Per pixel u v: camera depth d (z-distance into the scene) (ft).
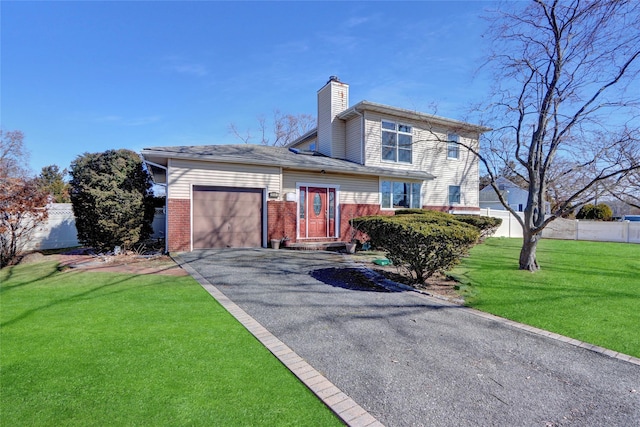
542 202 25.99
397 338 12.95
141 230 33.45
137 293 18.70
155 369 10.09
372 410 8.18
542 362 11.10
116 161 31.73
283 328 13.79
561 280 22.72
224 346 11.84
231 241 35.60
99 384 9.21
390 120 50.96
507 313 16.15
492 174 28.22
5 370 10.02
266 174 37.09
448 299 18.45
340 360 10.93
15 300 17.54
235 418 7.71
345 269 26.21
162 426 7.38
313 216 41.81
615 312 16.24
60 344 11.91
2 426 7.38
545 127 25.77
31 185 32.63
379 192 47.29
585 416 8.16
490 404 8.58
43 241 40.24
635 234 50.34
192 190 33.53
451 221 23.09
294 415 7.89
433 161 54.39
